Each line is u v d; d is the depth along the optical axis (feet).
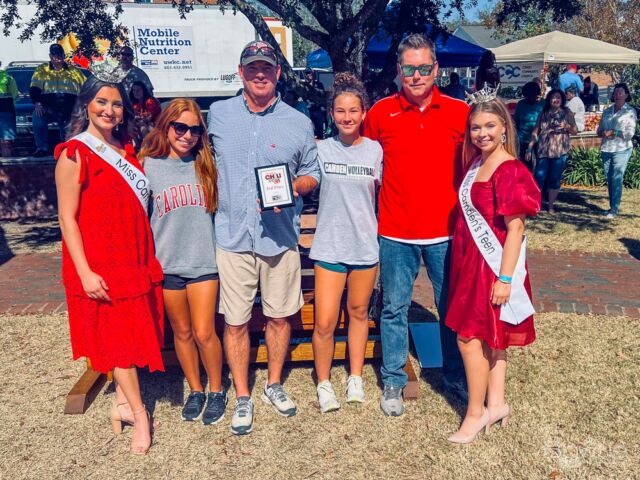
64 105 31.09
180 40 49.47
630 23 82.23
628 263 21.43
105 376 13.03
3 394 12.63
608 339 14.83
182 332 11.25
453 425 11.31
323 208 11.14
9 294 18.83
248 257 10.81
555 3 27.96
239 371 11.44
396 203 11.05
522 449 10.57
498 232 10.03
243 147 10.55
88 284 9.50
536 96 29.17
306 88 27.02
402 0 25.95
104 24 29.04
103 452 10.71
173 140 10.21
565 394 12.28
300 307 11.60
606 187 36.06
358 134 11.09
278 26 50.34
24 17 43.80
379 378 13.05
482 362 10.53
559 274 20.18
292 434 11.13
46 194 30.48
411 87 10.34
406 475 9.96
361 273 11.30
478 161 10.36
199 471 10.16
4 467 10.28
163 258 10.60
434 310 16.87
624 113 27.02
